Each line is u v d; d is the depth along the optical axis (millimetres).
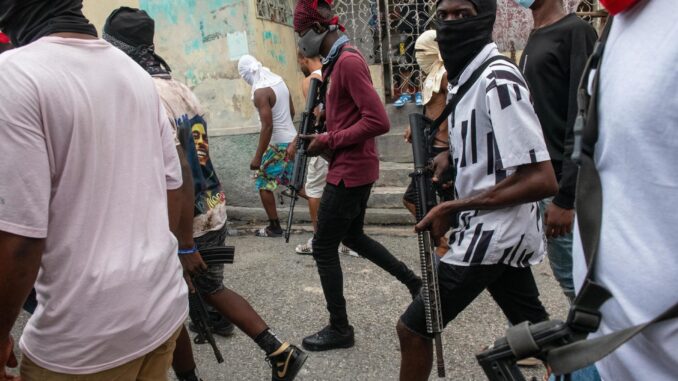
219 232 2801
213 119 5840
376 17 6457
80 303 1438
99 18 5988
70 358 1477
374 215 5309
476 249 1933
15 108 1300
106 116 1475
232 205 5949
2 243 1313
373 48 6578
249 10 5441
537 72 2406
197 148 2729
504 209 1926
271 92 4852
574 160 1099
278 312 3605
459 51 1915
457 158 1992
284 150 5051
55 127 1375
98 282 1444
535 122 1781
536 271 3998
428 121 2225
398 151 6039
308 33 3094
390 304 3602
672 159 945
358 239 3258
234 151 5816
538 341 1092
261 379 2859
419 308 2027
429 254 1976
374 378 2791
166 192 1833
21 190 1304
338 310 3023
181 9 5656
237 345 3195
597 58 1146
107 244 1471
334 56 2980
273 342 2518
